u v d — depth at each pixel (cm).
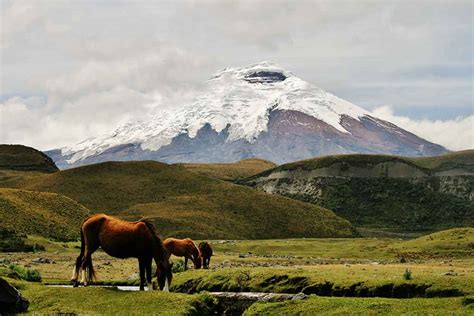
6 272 4738
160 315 3228
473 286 3684
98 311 3350
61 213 15175
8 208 13550
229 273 4559
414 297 3772
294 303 3506
